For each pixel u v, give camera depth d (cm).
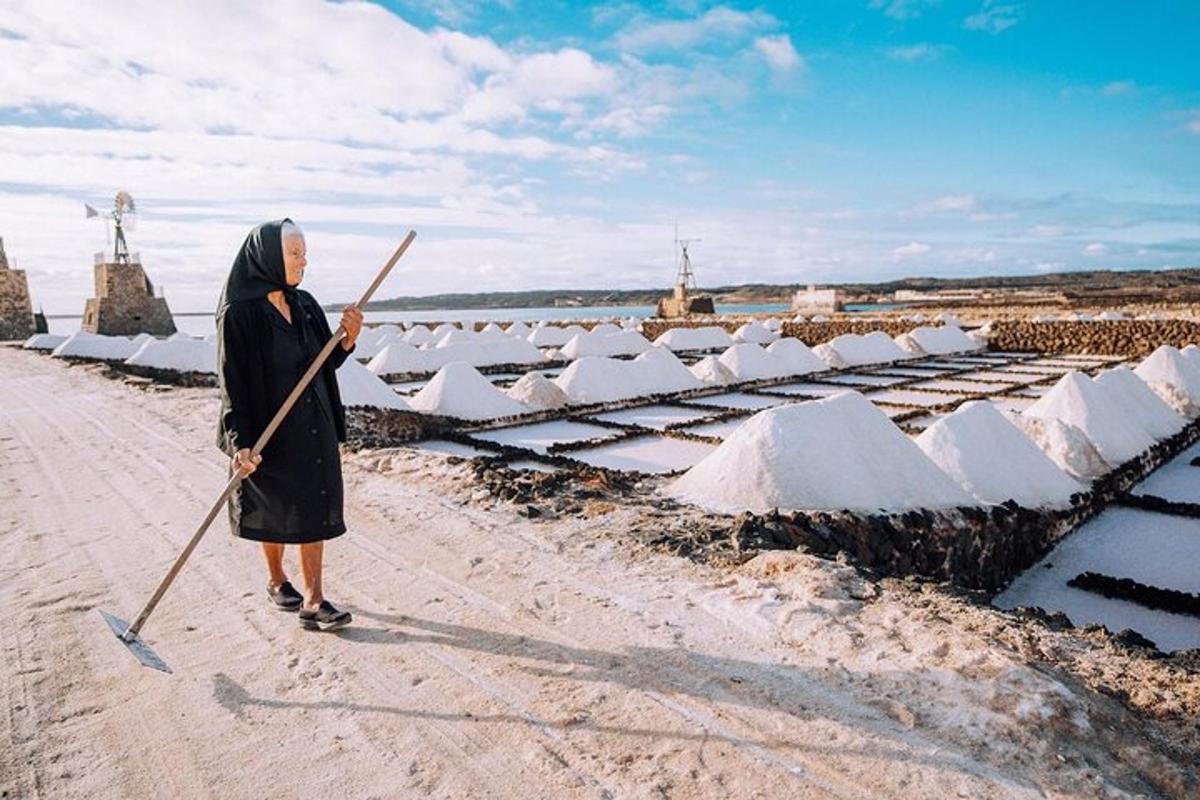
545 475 493
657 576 315
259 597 303
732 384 1302
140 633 269
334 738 202
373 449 609
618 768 185
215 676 237
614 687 224
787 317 3431
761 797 172
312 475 255
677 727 202
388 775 186
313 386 257
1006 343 1975
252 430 250
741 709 210
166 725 210
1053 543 532
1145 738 193
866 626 256
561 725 205
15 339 3325
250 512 254
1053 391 787
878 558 405
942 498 502
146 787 182
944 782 175
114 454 625
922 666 226
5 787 181
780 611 271
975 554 464
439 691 225
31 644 262
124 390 1099
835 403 527
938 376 1422
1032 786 173
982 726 195
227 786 182
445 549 357
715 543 357
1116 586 446
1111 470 662
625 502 448
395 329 2444
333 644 258
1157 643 380
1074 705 200
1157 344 1722
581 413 1035
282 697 224
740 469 474
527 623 271
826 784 176
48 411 921
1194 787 173
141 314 3225
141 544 378
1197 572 480
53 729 208
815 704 211
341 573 329
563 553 347
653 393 1171
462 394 964
